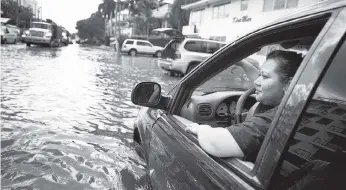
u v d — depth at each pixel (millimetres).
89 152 3508
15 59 14781
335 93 917
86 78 10492
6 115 4879
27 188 2631
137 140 2949
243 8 23484
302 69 1037
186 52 13047
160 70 15977
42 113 5199
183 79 2221
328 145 910
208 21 29266
